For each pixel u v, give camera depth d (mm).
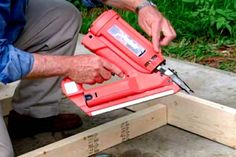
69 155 1613
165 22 1527
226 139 1695
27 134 1820
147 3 1562
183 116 1800
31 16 1644
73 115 1860
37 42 1676
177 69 2379
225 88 2141
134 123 1754
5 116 1990
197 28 2791
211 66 2443
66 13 1680
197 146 1708
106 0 1628
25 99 1748
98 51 1480
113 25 1482
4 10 1332
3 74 1300
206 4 2812
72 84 1453
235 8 2828
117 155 1672
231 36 2719
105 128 1684
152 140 1757
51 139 1804
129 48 1475
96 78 1421
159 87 1475
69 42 1716
